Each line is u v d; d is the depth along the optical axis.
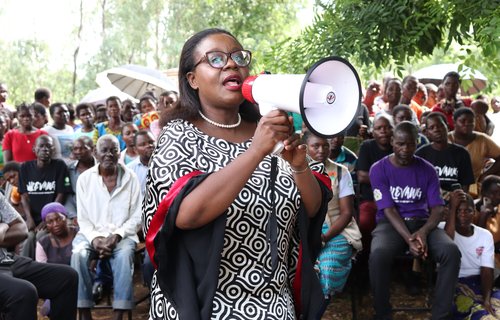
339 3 5.19
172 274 2.12
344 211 5.36
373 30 5.06
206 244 2.10
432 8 4.83
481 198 5.72
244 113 2.34
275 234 2.12
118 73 10.55
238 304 2.12
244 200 2.10
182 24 25.55
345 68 1.89
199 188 1.97
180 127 2.20
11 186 6.58
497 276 5.41
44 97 10.53
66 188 6.38
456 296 5.18
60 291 4.52
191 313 2.06
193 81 2.25
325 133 1.84
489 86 5.57
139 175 6.25
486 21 4.60
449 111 8.05
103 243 5.33
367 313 5.66
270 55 5.50
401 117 6.94
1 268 4.38
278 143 1.96
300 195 2.21
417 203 5.38
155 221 2.06
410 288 5.91
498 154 6.79
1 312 4.26
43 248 5.57
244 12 12.71
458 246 5.23
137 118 9.05
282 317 2.14
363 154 6.12
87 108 8.58
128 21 27.47
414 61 5.58
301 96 1.79
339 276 5.22
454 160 6.09
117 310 5.21
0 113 8.94
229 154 2.19
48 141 6.32
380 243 5.20
